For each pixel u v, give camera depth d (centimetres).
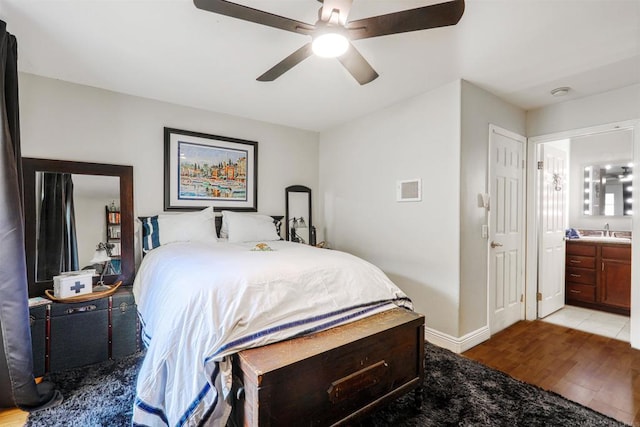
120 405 174
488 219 273
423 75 240
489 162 274
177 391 124
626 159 386
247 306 142
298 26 142
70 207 251
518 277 314
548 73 236
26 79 238
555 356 238
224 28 180
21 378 168
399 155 300
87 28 180
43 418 163
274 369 119
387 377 157
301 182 400
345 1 125
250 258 193
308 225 402
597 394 187
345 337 147
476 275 262
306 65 226
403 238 294
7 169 167
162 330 138
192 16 169
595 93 273
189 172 313
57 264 244
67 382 198
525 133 321
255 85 261
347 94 280
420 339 172
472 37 187
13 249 169
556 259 352
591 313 346
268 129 370
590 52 205
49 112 246
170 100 297
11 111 182
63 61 220
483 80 249
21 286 171
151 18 170
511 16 167
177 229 282
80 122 259
